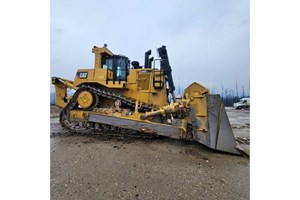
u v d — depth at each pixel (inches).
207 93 160.4
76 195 88.5
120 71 248.8
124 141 192.9
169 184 99.3
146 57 277.0
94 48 251.4
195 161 133.7
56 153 149.6
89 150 158.9
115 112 215.3
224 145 150.0
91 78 235.9
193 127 166.6
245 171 116.8
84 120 219.3
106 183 99.7
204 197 87.7
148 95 235.6
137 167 121.4
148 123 189.8
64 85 273.0
